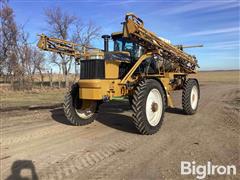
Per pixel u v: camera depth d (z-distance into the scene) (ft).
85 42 111.34
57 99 51.16
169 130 23.93
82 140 20.95
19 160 16.70
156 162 15.96
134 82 24.53
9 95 59.77
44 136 22.33
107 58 23.00
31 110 36.37
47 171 14.93
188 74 36.70
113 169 14.99
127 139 21.06
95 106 27.30
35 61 90.94
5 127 25.82
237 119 28.19
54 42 24.26
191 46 34.55
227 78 178.40
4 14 85.87
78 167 15.39
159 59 29.35
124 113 32.71
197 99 33.55
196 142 19.90
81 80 22.90
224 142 19.75
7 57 86.02
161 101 23.59
